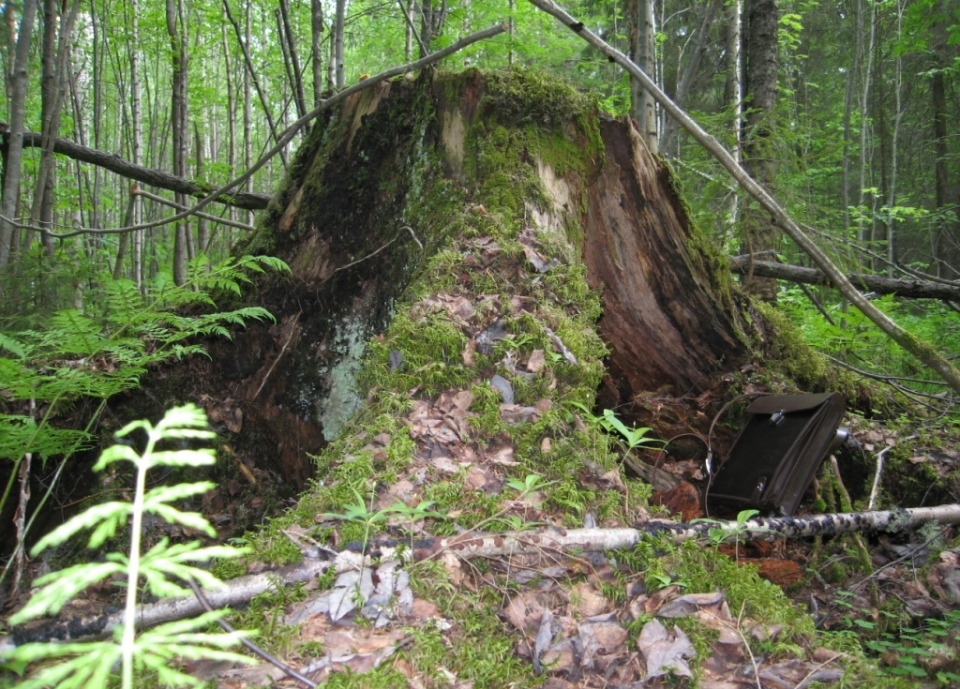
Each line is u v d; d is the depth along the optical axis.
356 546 2.00
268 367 3.97
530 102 3.74
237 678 1.60
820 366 4.29
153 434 0.89
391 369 2.81
